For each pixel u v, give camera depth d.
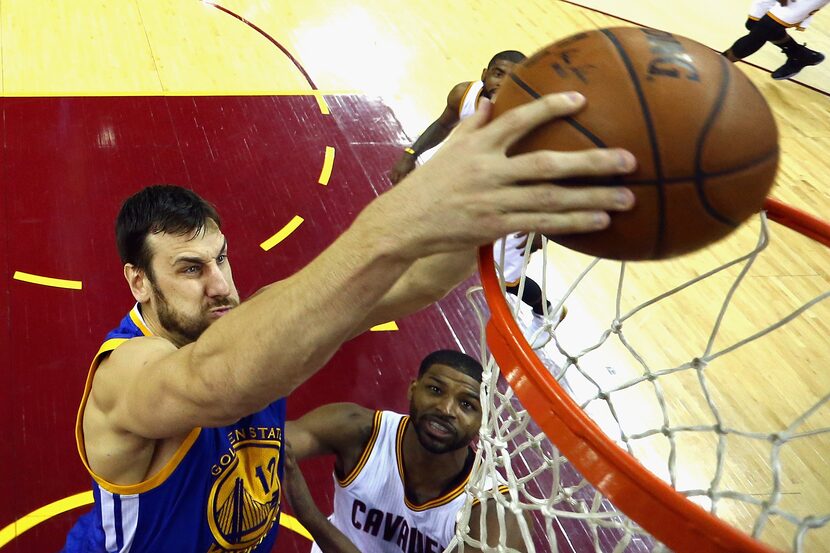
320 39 6.14
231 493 1.75
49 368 3.39
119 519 1.67
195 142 4.82
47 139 4.66
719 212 1.01
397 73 5.85
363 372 3.59
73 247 3.98
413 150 4.29
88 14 6.06
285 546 2.92
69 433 3.15
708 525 0.93
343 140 5.04
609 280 4.26
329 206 4.50
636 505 0.98
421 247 0.91
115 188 4.38
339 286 0.96
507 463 1.44
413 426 2.38
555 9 7.13
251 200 4.45
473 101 3.96
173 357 1.24
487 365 1.57
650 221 0.99
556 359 3.70
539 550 2.91
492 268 1.30
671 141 0.96
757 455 3.36
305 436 2.40
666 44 1.03
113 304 3.71
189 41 5.88
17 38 5.65
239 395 1.09
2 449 3.06
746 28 6.91
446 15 6.75
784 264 4.48
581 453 1.04
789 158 5.44
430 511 2.38
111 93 5.16
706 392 1.51
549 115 0.87
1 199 4.20
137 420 1.39
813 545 2.98
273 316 1.01
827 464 3.35
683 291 4.23
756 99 1.03
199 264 1.82
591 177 0.93
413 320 3.87
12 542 2.76
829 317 4.14
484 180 0.86
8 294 3.68
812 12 6.02
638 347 3.86
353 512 2.47
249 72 5.61
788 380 3.75
